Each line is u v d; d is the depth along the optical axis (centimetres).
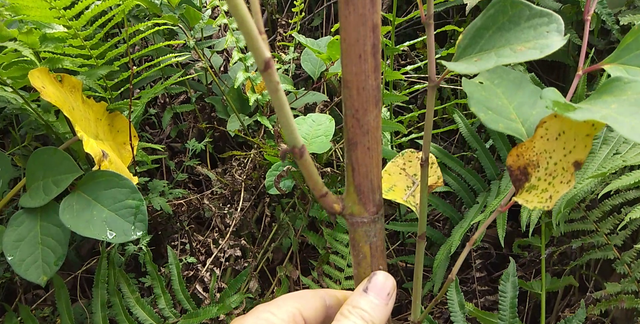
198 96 46
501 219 34
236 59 38
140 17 41
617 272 36
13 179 39
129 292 34
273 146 40
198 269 40
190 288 40
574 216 36
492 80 17
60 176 28
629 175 30
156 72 41
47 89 26
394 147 43
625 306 33
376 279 19
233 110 40
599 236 35
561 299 40
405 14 50
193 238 41
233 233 42
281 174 29
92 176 28
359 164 17
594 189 35
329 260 39
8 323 33
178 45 45
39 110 35
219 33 48
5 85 32
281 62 47
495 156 45
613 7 42
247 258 42
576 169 15
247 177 42
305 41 39
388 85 49
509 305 30
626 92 13
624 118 12
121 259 37
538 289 37
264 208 44
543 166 16
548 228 37
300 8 42
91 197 28
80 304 38
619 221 35
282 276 40
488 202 37
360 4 14
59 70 37
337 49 34
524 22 15
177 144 45
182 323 34
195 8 40
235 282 35
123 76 34
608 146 31
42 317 37
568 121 15
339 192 41
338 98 41
